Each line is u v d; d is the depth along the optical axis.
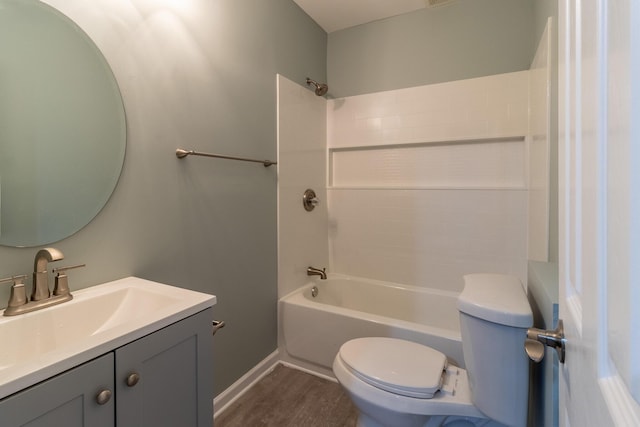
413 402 1.14
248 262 1.87
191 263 1.51
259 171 1.93
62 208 1.05
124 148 1.21
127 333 0.78
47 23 1.00
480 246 2.16
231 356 1.76
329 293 2.51
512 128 2.04
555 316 0.89
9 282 0.92
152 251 1.33
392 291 2.40
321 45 2.55
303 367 2.03
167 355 0.88
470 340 1.11
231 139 1.72
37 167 0.99
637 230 0.25
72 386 0.67
